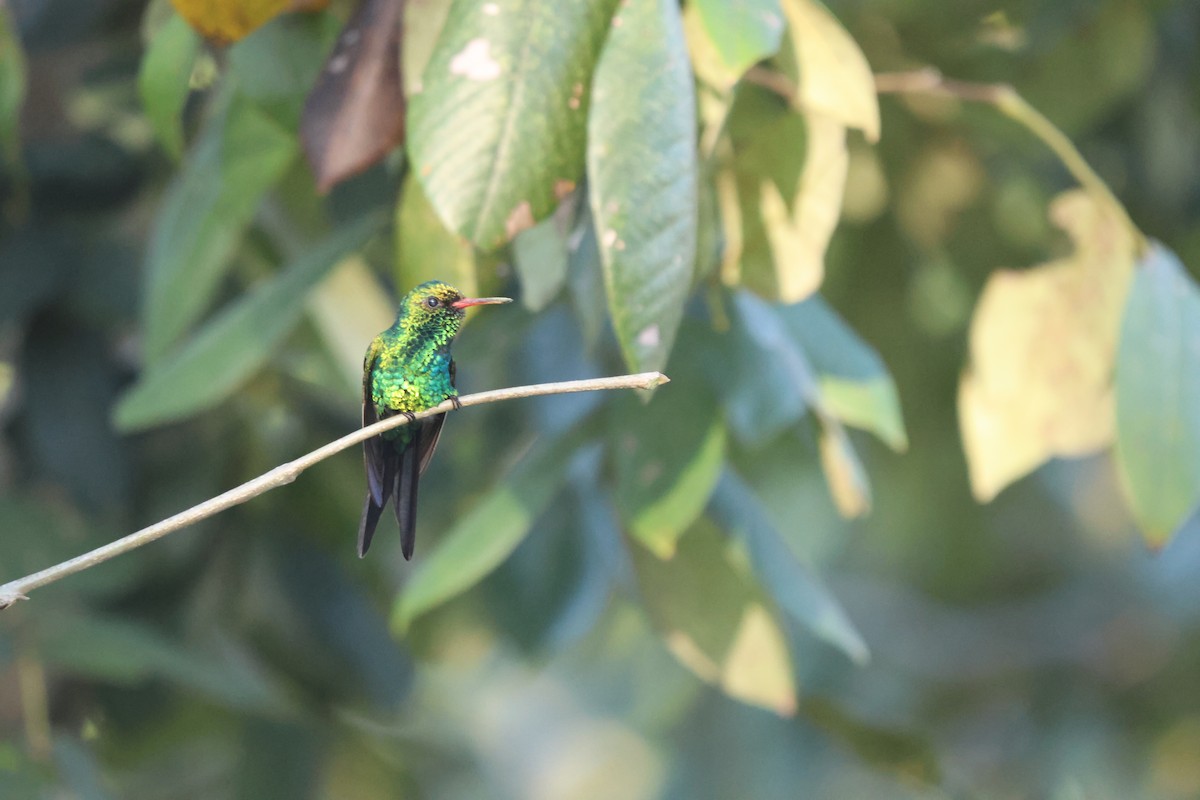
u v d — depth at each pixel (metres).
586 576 8.40
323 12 5.63
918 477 11.98
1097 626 14.77
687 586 6.50
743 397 6.07
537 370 7.76
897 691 14.25
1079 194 6.56
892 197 10.01
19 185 7.63
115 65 8.64
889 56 9.34
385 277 8.92
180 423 9.05
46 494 8.84
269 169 6.53
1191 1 10.73
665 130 4.48
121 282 8.27
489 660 17.06
